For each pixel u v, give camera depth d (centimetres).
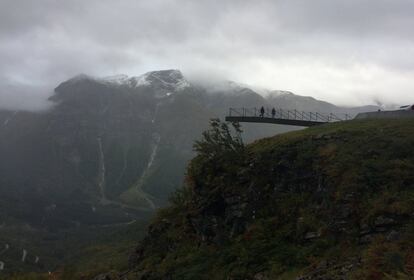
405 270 1794
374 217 2288
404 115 3862
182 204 3528
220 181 3222
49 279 5966
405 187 2408
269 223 2745
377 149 2739
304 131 3491
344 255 2216
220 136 3544
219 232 2972
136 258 3650
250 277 2416
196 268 2755
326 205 2578
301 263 2328
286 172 2986
